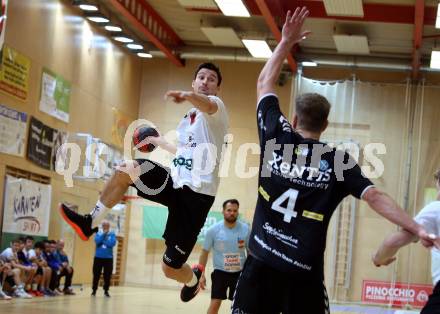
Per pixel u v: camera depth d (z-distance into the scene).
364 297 21.59
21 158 17.28
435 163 22.09
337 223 22.12
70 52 20.16
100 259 17.72
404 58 23.09
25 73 17.45
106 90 22.91
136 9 20.41
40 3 18.22
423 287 21.23
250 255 4.19
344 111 22.80
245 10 19.30
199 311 14.52
